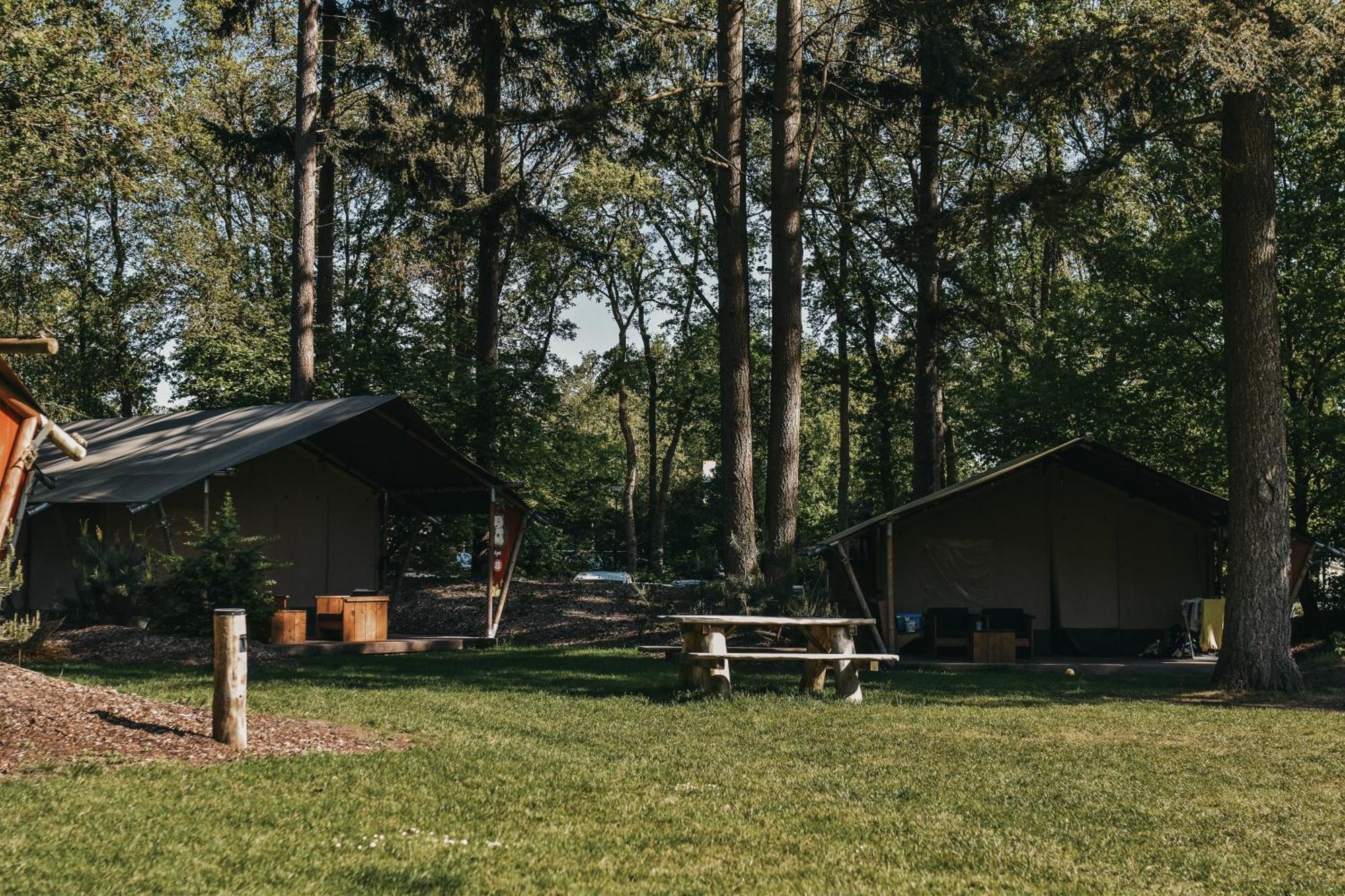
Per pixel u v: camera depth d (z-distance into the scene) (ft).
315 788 25.62
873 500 142.10
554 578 116.47
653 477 157.07
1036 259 111.96
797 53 72.18
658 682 51.26
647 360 149.48
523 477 97.60
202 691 40.45
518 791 26.16
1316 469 79.71
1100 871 20.72
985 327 84.74
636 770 29.12
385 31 88.79
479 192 95.96
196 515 72.54
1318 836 23.35
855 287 115.55
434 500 83.61
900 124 86.17
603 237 127.65
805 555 71.10
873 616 72.90
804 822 23.94
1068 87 54.90
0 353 32.60
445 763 29.04
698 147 81.71
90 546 63.26
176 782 25.40
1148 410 89.45
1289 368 81.76
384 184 111.55
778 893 19.03
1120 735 36.35
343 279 124.77
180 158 92.32
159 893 18.04
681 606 73.87
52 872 18.76
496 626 75.25
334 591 80.94
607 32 84.79
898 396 127.95
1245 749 33.58
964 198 62.49
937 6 67.82
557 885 19.34
